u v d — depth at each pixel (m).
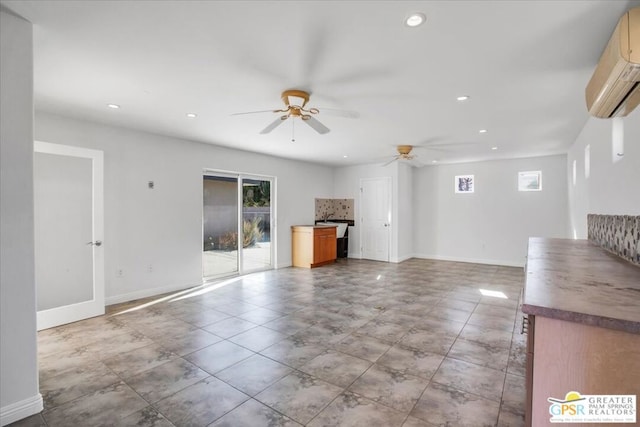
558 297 1.24
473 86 2.78
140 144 4.40
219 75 2.58
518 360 2.56
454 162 7.30
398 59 2.30
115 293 4.17
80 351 2.78
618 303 1.15
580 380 1.12
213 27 1.91
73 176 3.78
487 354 2.67
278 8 1.72
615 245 2.47
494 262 6.96
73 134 3.78
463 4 1.67
